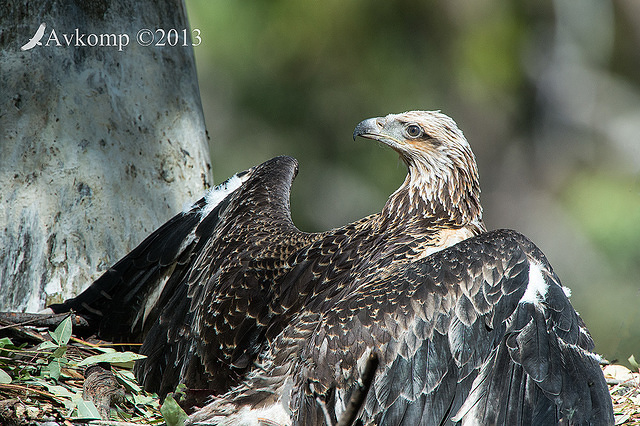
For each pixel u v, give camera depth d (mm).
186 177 12094
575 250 25828
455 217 10055
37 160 11094
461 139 10109
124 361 9484
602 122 27609
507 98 26984
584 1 27219
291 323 8734
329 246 9344
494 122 27031
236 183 11180
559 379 7754
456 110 26391
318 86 24891
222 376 9188
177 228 11008
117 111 11625
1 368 9047
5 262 10914
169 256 10852
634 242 25156
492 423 7672
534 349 7840
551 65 27266
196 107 12477
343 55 24875
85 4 11594
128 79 11766
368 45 24969
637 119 27594
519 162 27453
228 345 9148
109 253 11289
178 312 9852
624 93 27844
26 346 9758
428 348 7832
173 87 12180
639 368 11102
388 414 7789
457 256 8148
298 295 9062
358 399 7461
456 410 7789
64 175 11164
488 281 8016
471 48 25828
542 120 27500
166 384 9672
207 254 9984
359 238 9477
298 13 24469
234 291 9258
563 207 27031
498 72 26109
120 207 11430
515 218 27172
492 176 27484
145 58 11961
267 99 24719
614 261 24922
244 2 24375
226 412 8234
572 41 27344
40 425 8211
